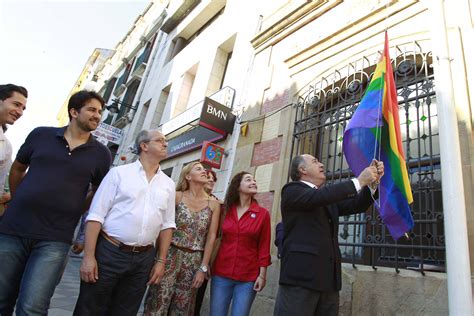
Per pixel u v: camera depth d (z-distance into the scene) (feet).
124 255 7.35
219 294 9.47
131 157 39.47
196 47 35.29
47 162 7.44
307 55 17.25
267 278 13.73
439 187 10.24
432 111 11.44
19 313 6.39
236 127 21.50
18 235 6.91
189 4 40.34
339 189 6.81
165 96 39.37
